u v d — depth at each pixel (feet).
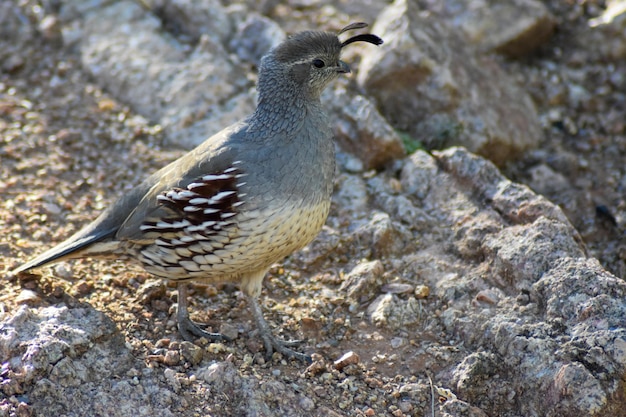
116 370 27.81
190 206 28.60
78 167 40.16
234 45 47.62
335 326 32.19
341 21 50.80
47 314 28.43
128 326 30.71
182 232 29.12
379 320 32.24
